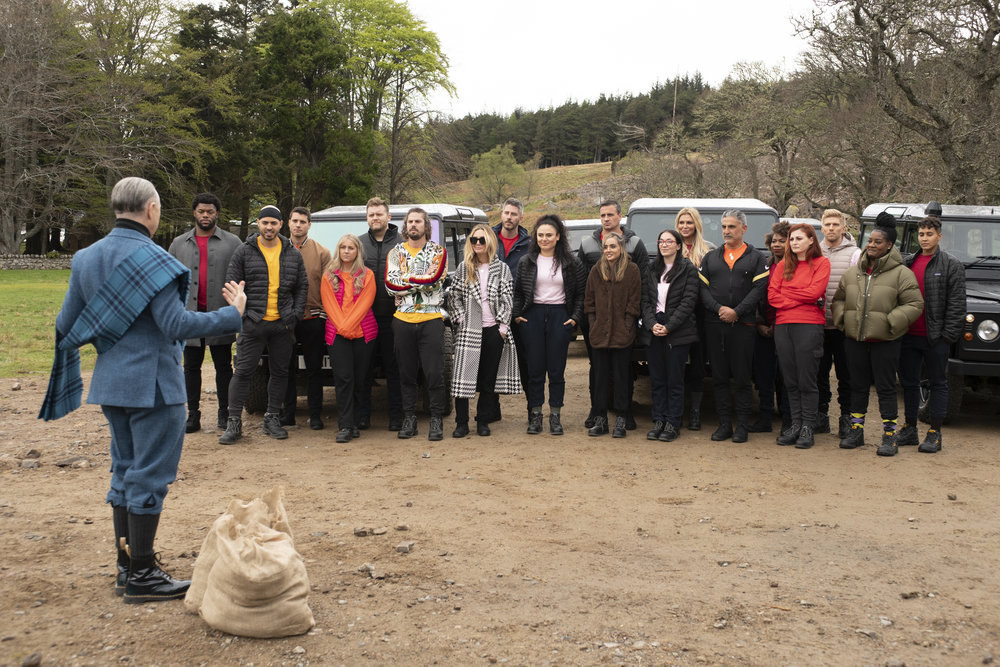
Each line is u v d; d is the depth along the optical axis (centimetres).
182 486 542
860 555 423
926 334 651
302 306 684
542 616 346
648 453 652
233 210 4528
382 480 565
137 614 340
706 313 700
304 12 4275
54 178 3734
